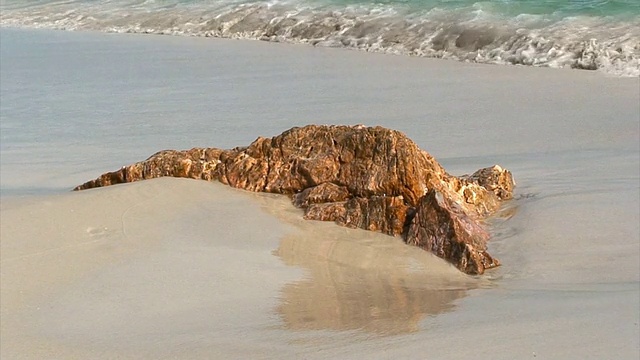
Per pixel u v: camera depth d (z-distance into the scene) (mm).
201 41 17078
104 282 5344
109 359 4238
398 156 6562
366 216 6355
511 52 13859
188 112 11359
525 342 4141
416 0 17281
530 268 5695
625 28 14102
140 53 16016
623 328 4281
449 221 5898
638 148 8812
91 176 8617
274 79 13242
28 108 12125
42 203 6660
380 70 13516
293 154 7102
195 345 4340
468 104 11195
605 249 5922
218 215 6539
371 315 4707
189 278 5395
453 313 4695
